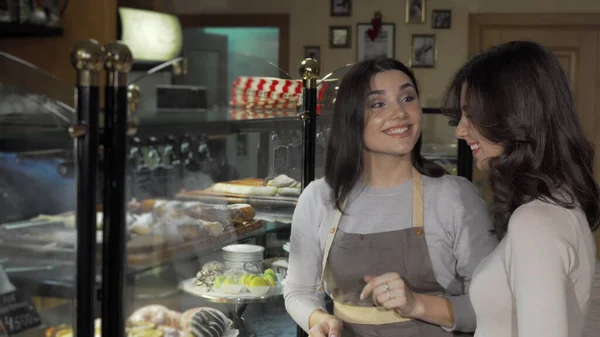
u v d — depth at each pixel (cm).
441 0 590
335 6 593
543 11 585
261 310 201
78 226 137
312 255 211
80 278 138
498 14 588
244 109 185
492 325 151
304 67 218
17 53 270
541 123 147
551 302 134
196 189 168
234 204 186
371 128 198
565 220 141
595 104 588
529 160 148
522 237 140
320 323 194
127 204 143
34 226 141
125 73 140
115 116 140
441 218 198
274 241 210
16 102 141
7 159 143
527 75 148
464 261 195
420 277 198
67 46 262
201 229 171
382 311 198
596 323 281
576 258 141
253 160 193
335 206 204
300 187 222
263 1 595
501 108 149
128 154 142
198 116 165
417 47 593
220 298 180
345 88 202
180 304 165
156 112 150
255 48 600
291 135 213
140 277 149
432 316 189
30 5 245
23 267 143
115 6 260
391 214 201
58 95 137
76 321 139
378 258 199
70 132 133
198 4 594
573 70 588
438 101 568
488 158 157
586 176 148
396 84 198
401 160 202
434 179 204
